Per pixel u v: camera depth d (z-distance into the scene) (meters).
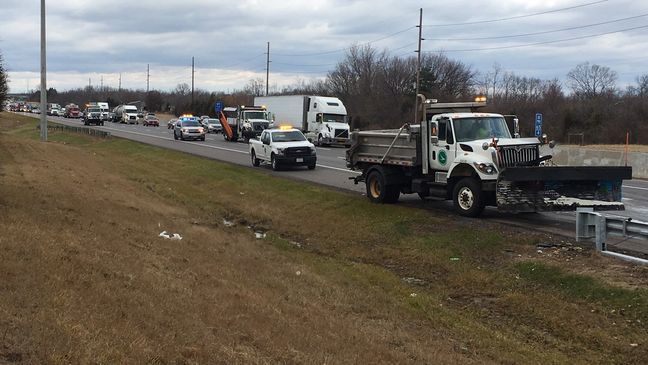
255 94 128.88
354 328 6.68
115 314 5.06
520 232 11.98
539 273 9.33
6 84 51.91
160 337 4.79
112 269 6.62
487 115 14.21
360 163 17.39
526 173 11.99
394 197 16.27
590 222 10.45
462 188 13.74
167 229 11.84
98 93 185.75
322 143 45.19
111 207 13.07
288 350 5.30
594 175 12.34
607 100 68.50
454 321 7.65
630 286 8.18
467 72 96.81
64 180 16.19
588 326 7.32
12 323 4.32
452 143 13.98
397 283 9.65
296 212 16.81
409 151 15.27
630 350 6.60
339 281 9.45
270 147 25.84
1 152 21.69
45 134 34.97
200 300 6.26
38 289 5.23
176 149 36.50
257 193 19.92
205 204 18.41
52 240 7.36
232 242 11.96
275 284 8.27
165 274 7.20
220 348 4.93
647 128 57.75
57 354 3.98
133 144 38.56
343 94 97.88
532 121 68.00
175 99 152.38
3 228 7.41
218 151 35.97
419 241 12.27
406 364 5.65
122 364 4.10
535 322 7.73
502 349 6.65
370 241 13.09
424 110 15.65
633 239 11.00
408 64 94.12
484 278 9.52
